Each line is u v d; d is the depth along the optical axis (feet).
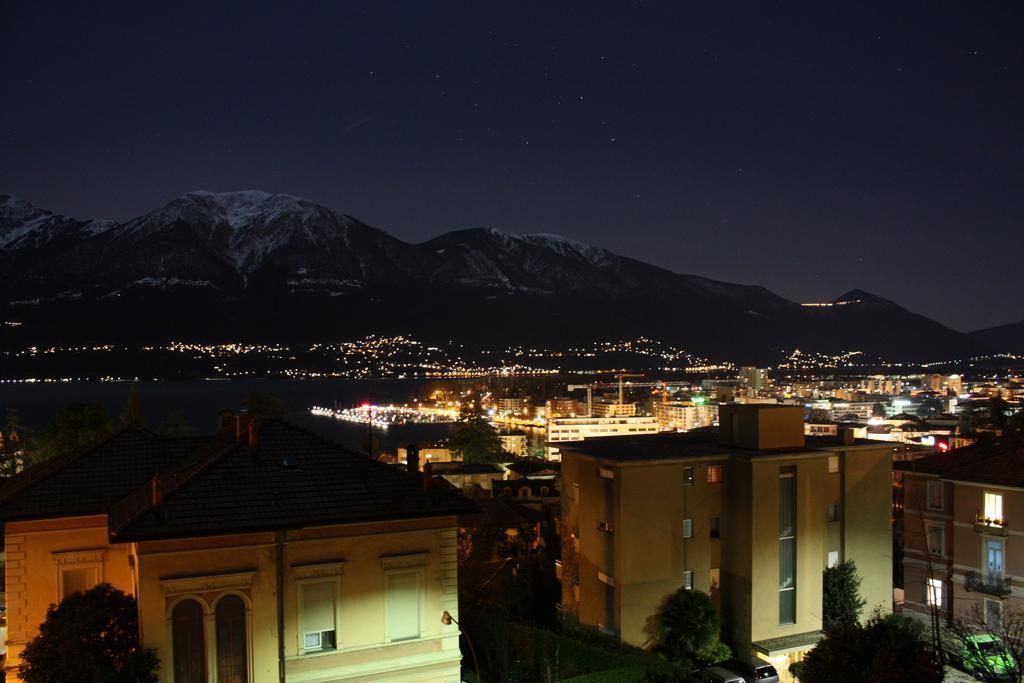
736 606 161.48
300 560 89.66
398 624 93.91
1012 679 114.52
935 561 166.71
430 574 95.25
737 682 132.16
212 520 86.22
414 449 116.67
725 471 166.20
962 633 128.47
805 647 156.15
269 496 91.20
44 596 96.58
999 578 154.20
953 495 164.35
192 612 85.25
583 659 126.00
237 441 99.30
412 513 93.81
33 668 82.89
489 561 214.28
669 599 157.79
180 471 101.65
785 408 171.83
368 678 90.89
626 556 154.92
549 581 190.19
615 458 161.17
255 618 86.89
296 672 88.22
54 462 116.67
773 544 161.48
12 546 96.02
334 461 99.25
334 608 90.94
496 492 363.15
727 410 177.88
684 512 161.99
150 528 83.35
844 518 170.91
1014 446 166.61
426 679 93.66
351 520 90.63
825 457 168.04
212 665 84.89
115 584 98.99
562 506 176.86
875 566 173.78
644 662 129.59
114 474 106.63
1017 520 153.28
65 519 98.17
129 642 84.64
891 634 108.88
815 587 164.66
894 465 178.40
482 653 132.46
